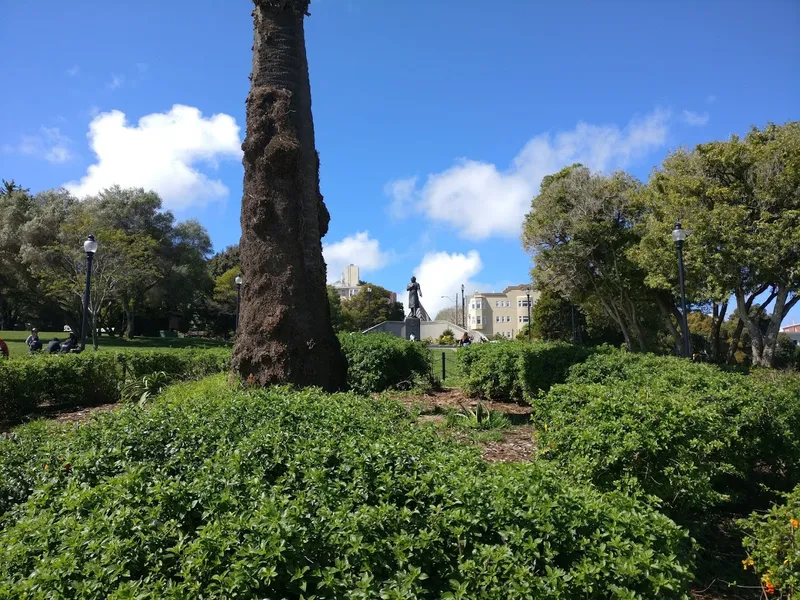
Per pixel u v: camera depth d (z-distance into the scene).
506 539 2.31
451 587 2.13
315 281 8.04
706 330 36.56
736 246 16.48
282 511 2.37
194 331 57.03
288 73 8.21
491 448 6.73
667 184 19.97
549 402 4.96
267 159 7.79
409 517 2.38
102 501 2.71
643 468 3.95
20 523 2.62
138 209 35.91
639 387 5.53
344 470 2.90
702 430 4.15
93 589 2.10
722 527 4.77
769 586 3.17
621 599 2.04
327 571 2.09
